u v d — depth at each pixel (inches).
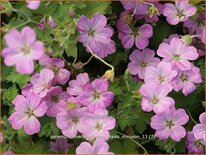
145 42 15.2
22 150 14.2
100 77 14.4
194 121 14.9
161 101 13.3
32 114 13.5
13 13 15.2
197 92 15.1
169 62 14.0
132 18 15.1
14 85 14.3
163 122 13.7
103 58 15.5
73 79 14.5
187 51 14.1
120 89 13.9
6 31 13.1
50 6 13.8
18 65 11.1
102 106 13.1
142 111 14.0
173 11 15.2
